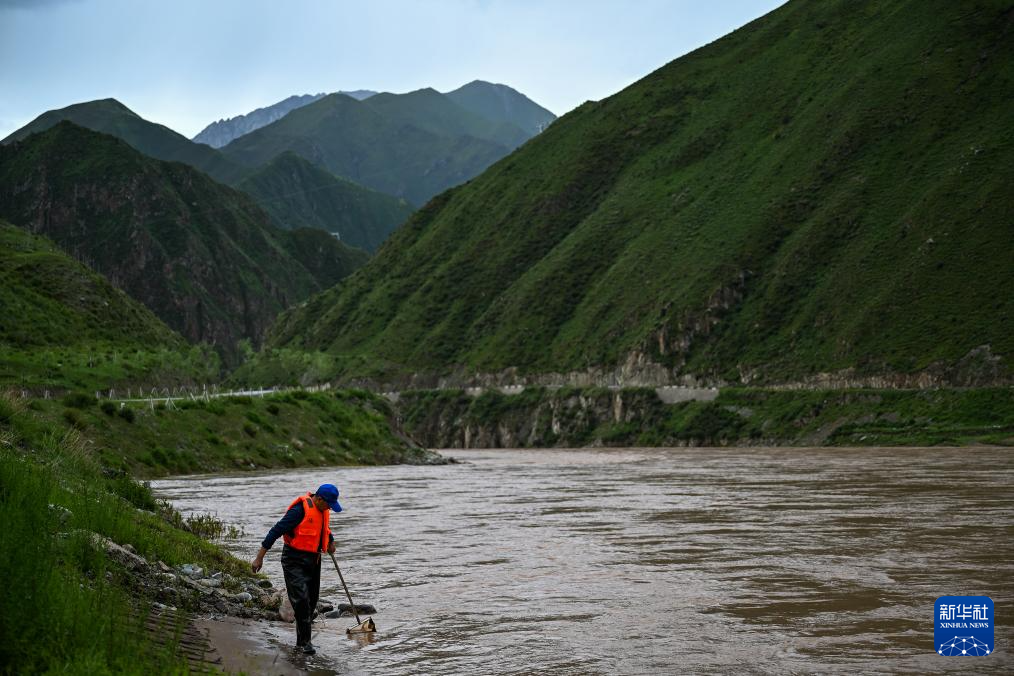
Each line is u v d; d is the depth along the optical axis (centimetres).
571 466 6688
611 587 1719
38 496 1366
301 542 1340
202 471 5066
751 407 14350
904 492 3616
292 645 1309
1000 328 12300
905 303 13738
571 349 19275
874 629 1369
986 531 2381
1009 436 10231
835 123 18850
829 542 2231
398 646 1316
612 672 1174
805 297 15875
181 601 1409
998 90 16712
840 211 16588
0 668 959
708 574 1833
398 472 5597
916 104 17588
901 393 12406
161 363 10162
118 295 12900
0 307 9581
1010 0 18112
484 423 18962
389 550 2217
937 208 14762
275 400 6612
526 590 1706
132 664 1002
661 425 15650
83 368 8544
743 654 1247
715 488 4047
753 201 18862
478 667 1206
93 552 1328
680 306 17362
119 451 4662
